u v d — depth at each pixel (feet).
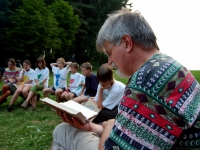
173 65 3.00
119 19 3.34
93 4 113.80
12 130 12.87
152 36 3.23
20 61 79.30
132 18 3.26
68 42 94.58
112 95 9.28
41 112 17.35
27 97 18.57
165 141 2.67
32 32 75.41
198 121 2.77
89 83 15.28
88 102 7.66
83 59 109.60
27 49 78.23
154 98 2.77
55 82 19.40
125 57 3.30
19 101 21.11
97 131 5.73
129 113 2.81
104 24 3.54
